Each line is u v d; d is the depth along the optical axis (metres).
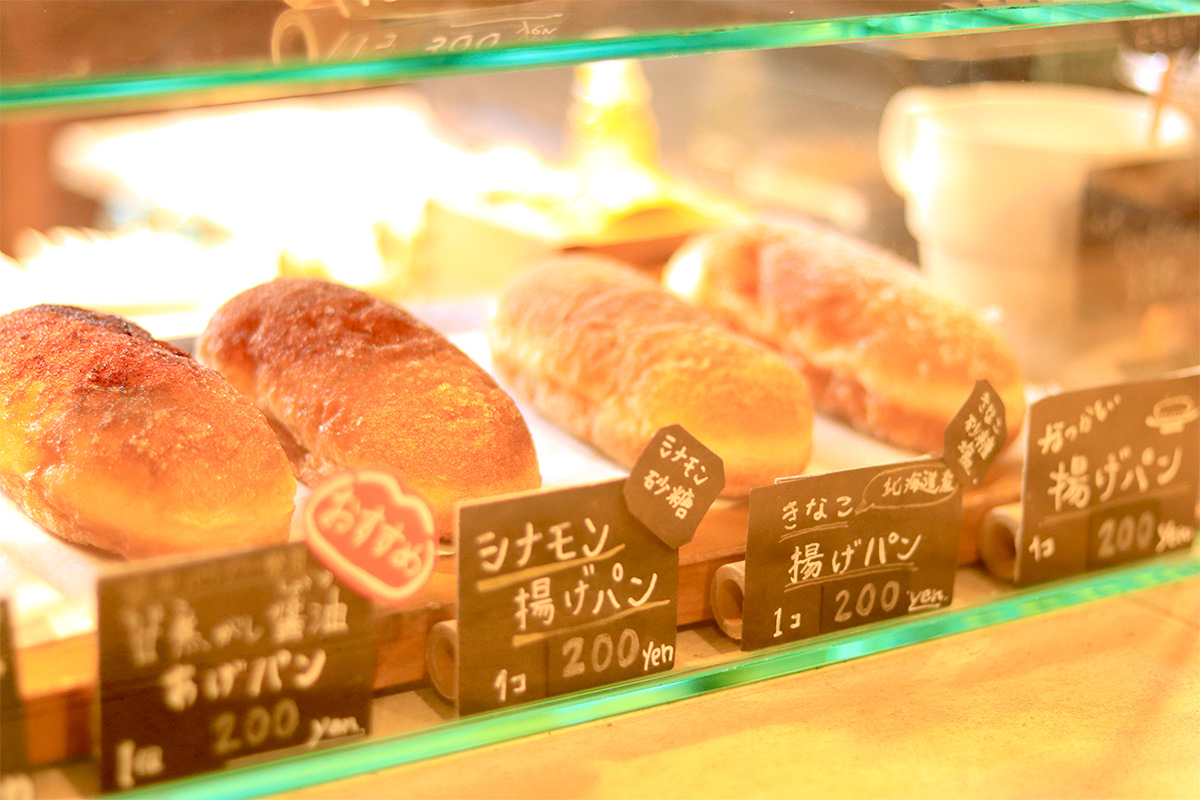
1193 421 0.82
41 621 0.65
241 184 1.25
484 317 0.98
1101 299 0.91
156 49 0.65
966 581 0.81
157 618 0.63
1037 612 0.80
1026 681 0.77
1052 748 0.73
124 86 0.63
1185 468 0.82
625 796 0.69
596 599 0.70
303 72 0.65
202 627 0.64
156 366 0.73
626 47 0.70
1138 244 0.90
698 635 0.75
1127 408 0.80
